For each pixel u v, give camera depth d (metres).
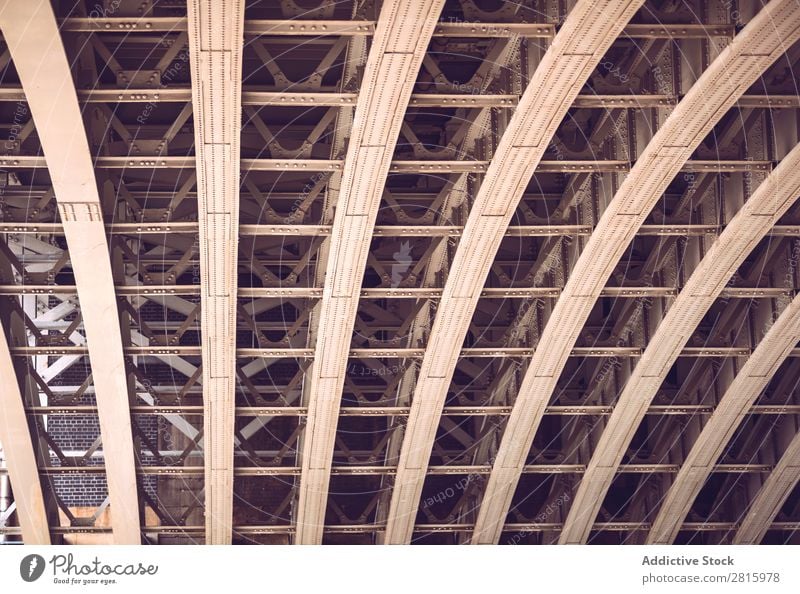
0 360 30.86
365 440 42.88
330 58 24.41
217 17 21.42
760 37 23.11
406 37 22.36
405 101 23.95
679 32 23.69
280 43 27.95
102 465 39.38
